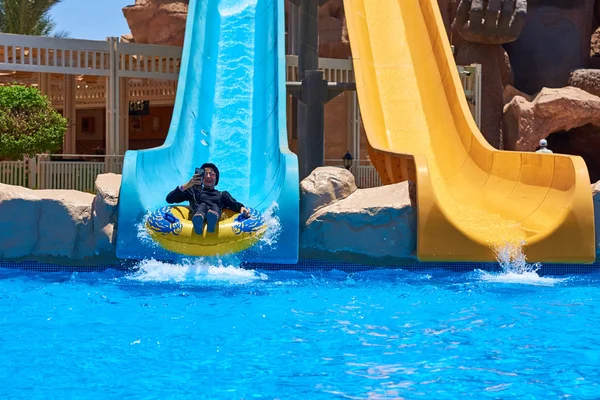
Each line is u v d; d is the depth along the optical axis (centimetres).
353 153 2180
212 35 1945
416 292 878
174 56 2008
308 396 480
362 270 1064
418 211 1038
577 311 768
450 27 2530
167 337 636
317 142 1722
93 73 1897
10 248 1050
